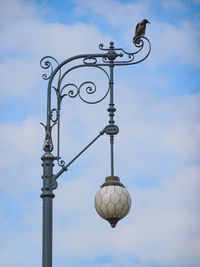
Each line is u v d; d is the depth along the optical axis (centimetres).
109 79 2625
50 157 2581
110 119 2611
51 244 2552
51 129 2598
